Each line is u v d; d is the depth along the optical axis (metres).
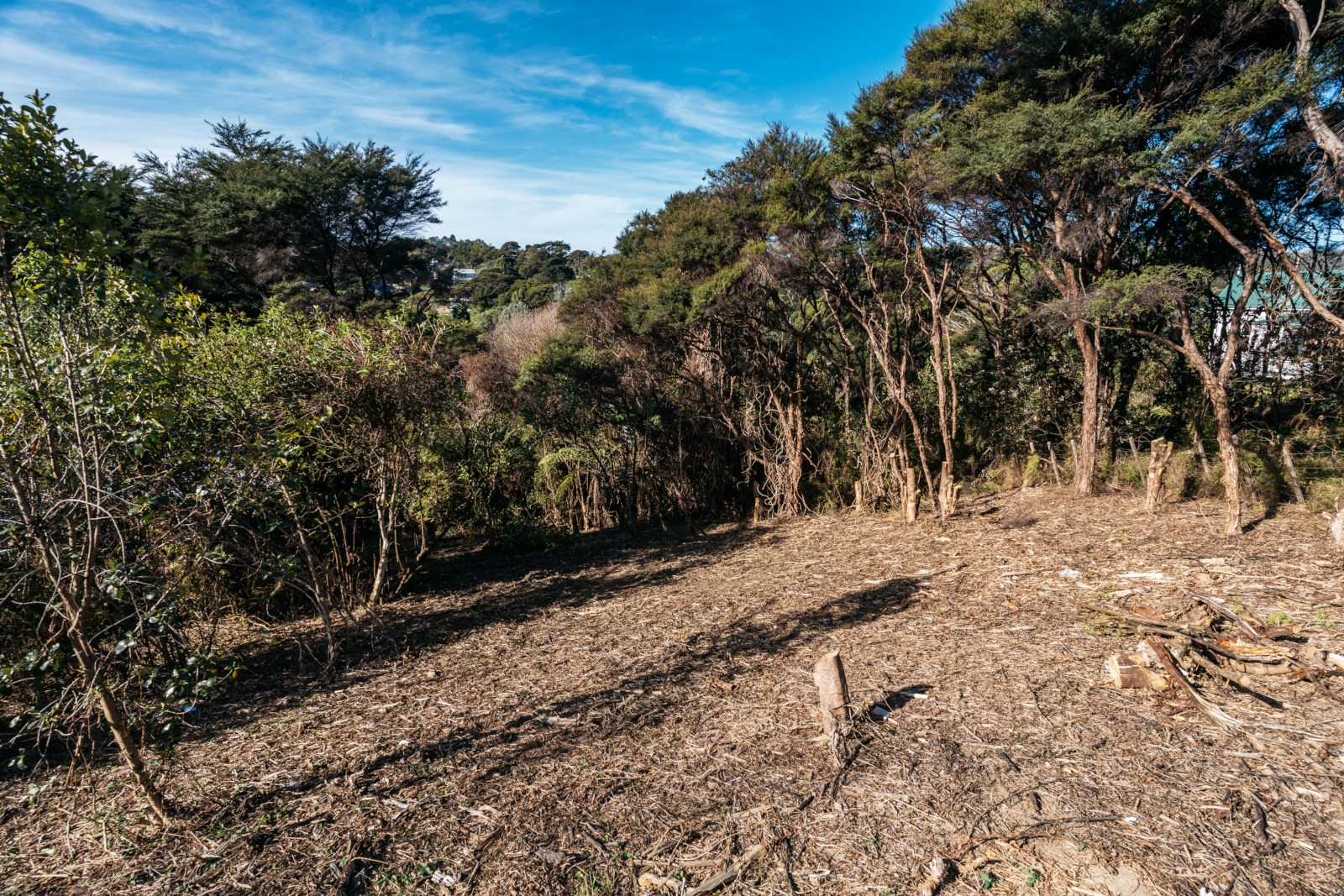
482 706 4.79
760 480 12.93
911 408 11.35
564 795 3.59
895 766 3.65
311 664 5.86
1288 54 7.14
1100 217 8.73
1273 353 9.58
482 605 7.63
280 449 4.16
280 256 26.05
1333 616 5.00
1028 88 9.20
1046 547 7.74
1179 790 3.28
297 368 6.23
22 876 3.14
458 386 8.88
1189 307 9.08
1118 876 2.78
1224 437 7.47
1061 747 3.72
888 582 7.21
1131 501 9.41
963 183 8.95
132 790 3.80
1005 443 11.91
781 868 2.95
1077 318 8.64
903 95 10.24
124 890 3.00
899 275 10.62
